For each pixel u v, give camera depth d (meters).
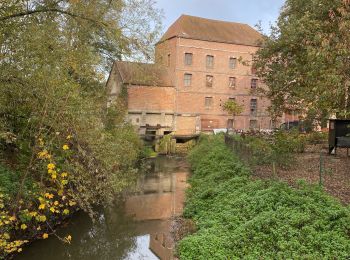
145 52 16.44
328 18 13.03
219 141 27.61
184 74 43.59
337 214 9.07
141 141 34.50
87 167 10.49
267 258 8.60
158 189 21.94
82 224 14.17
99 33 14.98
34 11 10.70
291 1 17.30
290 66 15.90
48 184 10.19
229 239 9.95
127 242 13.34
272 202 10.95
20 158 11.09
